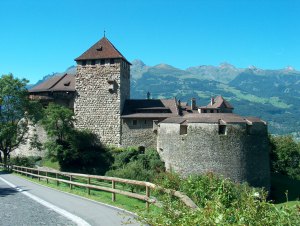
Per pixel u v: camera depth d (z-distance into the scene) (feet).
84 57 199.93
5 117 180.55
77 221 40.29
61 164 181.98
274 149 232.32
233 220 25.38
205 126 162.20
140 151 191.72
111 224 38.73
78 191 71.20
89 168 181.06
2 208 49.52
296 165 232.53
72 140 186.09
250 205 27.04
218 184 42.65
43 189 76.64
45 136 206.80
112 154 188.75
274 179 208.44
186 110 260.62
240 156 160.04
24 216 43.42
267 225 25.23
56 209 48.57
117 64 196.95
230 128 160.04
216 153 159.84
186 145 165.78
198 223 24.80
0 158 191.52
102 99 197.88
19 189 76.38
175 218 28.04
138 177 152.46
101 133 197.06
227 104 292.40
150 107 198.39
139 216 33.35
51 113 182.60
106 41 204.03
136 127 193.47
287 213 25.98
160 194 44.04
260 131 167.53
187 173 164.45
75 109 201.26
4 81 179.52
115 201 56.75
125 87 206.08
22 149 218.79
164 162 176.35
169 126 174.29
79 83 201.46
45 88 208.74
